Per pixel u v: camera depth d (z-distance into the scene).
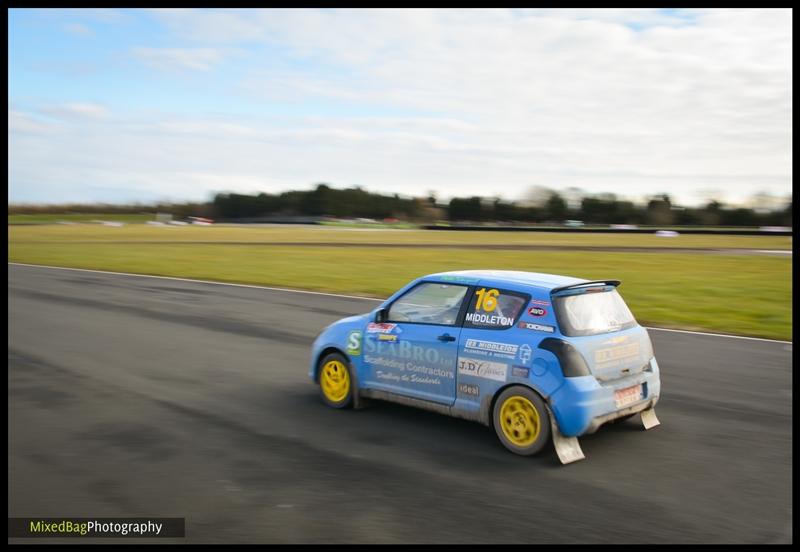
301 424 6.01
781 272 22.33
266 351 9.40
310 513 4.21
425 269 23.31
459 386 5.57
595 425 5.06
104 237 53.09
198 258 29.33
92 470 4.90
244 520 4.11
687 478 4.81
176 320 12.20
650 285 18.38
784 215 106.56
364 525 4.05
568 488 4.60
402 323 6.03
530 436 5.14
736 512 4.27
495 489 4.57
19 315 12.82
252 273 22.11
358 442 5.52
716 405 6.73
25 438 5.61
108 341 10.11
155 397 6.92
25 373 7.98
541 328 5.18
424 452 5.28
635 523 4.10
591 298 5.48
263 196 163.38
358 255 30.91
